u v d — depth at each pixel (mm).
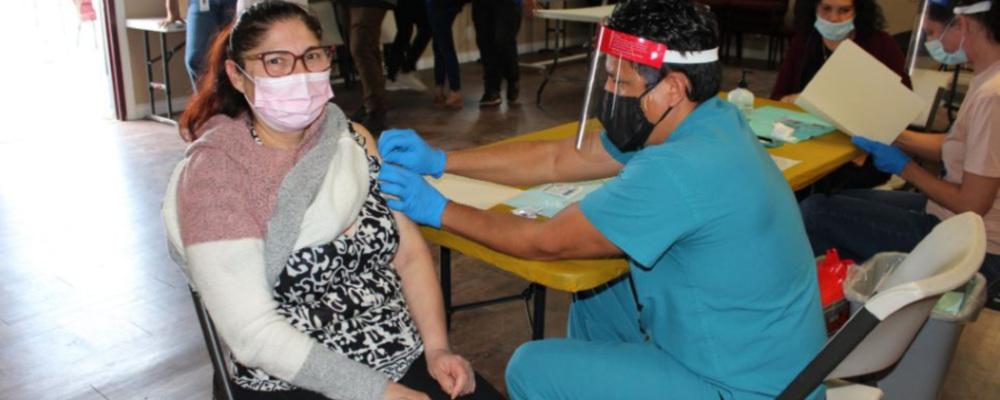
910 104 2271
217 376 1446
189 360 2439
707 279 1349
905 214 2359
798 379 1341
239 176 1320
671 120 1406
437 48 5836
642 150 1413
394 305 1510
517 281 3059
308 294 1384
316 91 1367
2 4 7859
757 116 2684
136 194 3889
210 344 1427
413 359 1520
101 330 2605
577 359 1501
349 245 1418
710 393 1404
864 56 2340
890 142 2301
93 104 5707
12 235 3359
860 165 2842
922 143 2455
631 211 1313
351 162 1436
